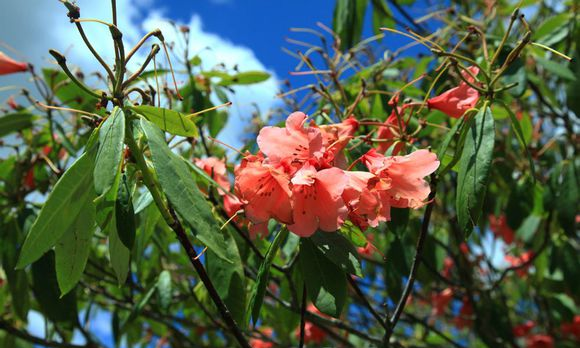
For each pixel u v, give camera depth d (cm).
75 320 304
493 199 492
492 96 227
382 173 216
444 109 254
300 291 284
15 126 357
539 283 503
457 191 213
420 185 216
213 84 395
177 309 479
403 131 255
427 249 393
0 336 425
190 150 360
